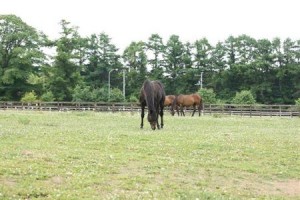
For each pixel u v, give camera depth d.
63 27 73.00
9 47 71.94
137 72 97.00
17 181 10.15
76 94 66.31
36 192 9.30
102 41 102.62
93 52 102.88
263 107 48.91
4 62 71.94
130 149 15.37
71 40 73.19
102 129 22.34
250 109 46.38
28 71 72.06
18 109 52.19
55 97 72.00
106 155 13.88
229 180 11.84
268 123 31.64
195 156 14.62
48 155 13.27
